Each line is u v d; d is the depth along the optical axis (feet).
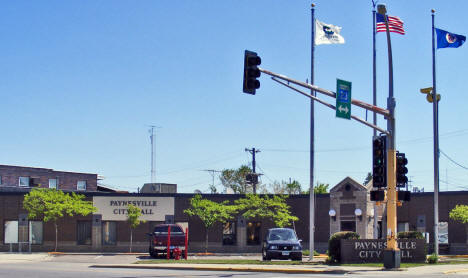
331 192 152.05
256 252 156.56
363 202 145.38
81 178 254.47
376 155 84.23
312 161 108.27
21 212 159.63
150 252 130.11
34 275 76.02
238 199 159.22
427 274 76.13
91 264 105.81
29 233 159.43
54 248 158.30
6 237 160.25
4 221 160.25
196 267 90.68
